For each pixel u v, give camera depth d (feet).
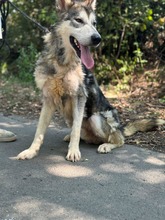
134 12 10.72
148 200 3.94
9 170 4.65
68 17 5.02
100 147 5.53
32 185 4.23
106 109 5.79
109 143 5.73
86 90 5.33
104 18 11.06
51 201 3.84
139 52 11.07
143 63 11.52
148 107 8.67
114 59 11.71
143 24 10.78
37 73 5.24
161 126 6.81
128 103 9.16
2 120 7.49
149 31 11.52
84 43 4.90
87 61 4.97
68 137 5.98
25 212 3.61
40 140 5.23
